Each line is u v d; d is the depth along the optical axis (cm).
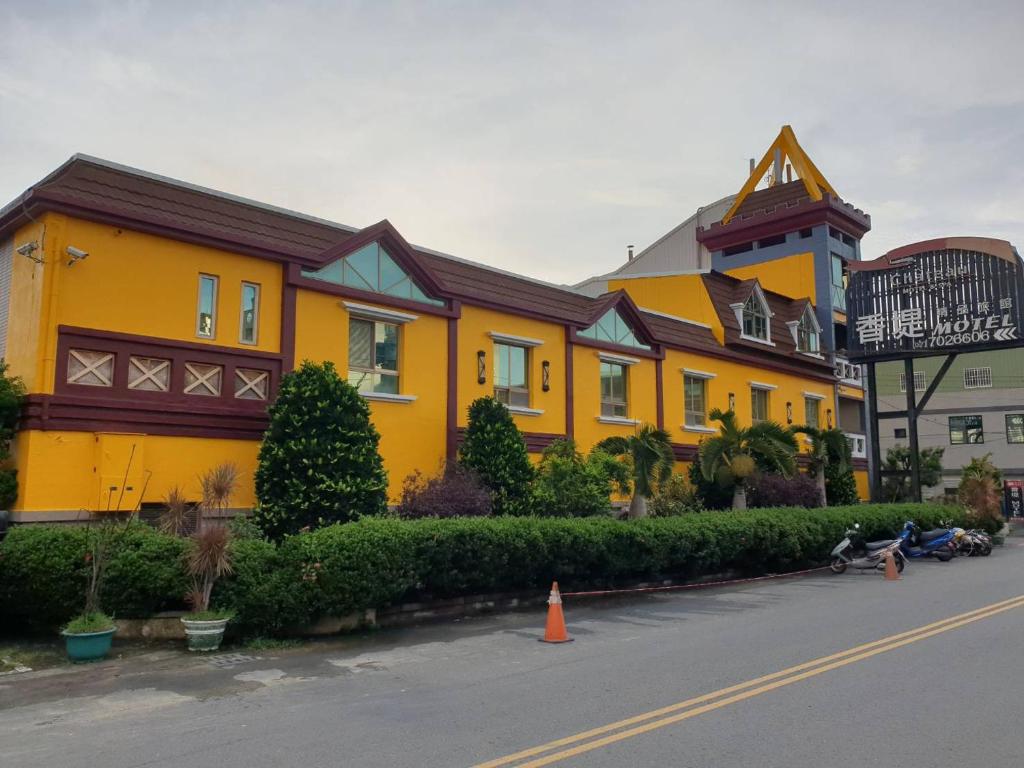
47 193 1257
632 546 1577
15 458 1257
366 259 1712
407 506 1548
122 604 1072
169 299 1407
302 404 1399
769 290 3350
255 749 641
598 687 823
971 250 2966
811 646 1021
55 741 674
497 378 1988
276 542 1312
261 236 1536
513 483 1697
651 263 4447
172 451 1376
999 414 5075
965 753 605
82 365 1300
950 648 995
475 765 591
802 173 3756
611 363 2319
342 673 916
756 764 584
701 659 955
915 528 2375
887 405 5388
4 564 1084
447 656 1006
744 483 2248
